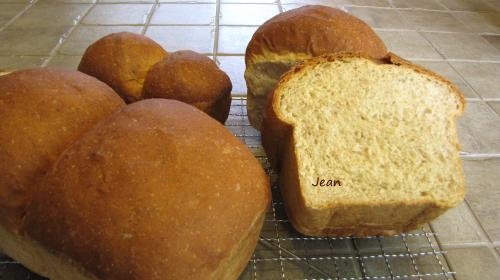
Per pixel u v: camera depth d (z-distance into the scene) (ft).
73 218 0.50
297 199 0.68
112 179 0.51
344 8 1.81
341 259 0.72
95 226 0.49
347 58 0.76
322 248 0.74
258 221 0.60
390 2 1.90
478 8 1.90
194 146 0.56
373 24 1.68
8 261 0.68
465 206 0.84
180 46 1.42
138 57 0.89
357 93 0.76
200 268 0.51
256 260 0.71
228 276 0.60
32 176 0.55
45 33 1.47
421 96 0.76
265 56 0.90
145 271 0.48
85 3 1.72
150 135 0.56
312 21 0.86
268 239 0.74
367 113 0.74
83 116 0.61
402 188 0.69
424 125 0.75
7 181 0.54
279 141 0.78
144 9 1.69
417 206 0.68
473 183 0.90
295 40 0.86
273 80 0.93
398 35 1.60
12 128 0.56
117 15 1.63
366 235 0.75
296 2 1.81
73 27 1.52
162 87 0.84
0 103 0.58
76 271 0.51
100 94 0.66
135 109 0.61
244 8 1.73
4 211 0.55
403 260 0.72
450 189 0.70
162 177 0.52
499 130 1.08
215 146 0.58
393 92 0.76
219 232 0.52
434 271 0.71
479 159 0.97
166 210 0.50
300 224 0.71
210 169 0.55
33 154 0.56
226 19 1.63
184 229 0.50
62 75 0.66
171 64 0.85
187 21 1.60
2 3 1.69
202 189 0.53
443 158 0.72
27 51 1.34
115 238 0.49
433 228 0.79
